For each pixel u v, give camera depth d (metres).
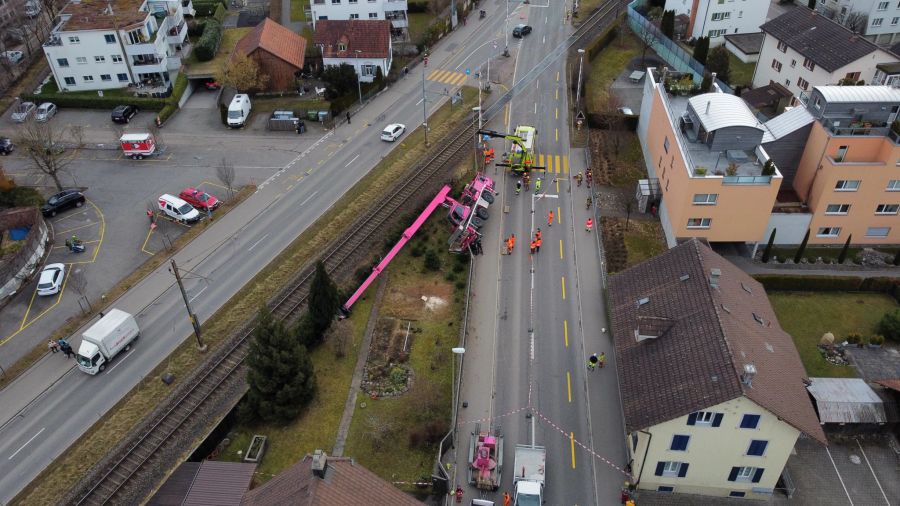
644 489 45.31
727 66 89.00
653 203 69.56
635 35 107.12
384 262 60.81
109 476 45.22
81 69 89.50
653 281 49.84
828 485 45.53
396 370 52.88
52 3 110.56
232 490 42.69
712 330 43.00
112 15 90.06
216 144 81.81
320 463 33.81
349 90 89.81
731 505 44.53
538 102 89.56
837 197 61.09
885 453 47.50
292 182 74.94
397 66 98.25
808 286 59.84
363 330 56.81
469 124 85.44
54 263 63.66
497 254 64.81
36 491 44.94
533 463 45.00
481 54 102.00
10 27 105.31
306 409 50.41
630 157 78.44
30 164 77.94
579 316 58.00
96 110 88.25
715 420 40.53
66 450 47.75
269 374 48.47
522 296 60.09
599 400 50.91
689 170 58.44
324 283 52.97
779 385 41.50
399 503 36.56
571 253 64.88
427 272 62.88
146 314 58.69
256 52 89.06
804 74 81.25
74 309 59.22
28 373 53.59
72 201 70.75
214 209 70.81
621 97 90.19
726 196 58.41
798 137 63.19
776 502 44.59
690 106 64.38
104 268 63.56
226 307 59.16
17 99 90.38
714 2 99.38
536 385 52.03
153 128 81.19
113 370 53.81
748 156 61.59
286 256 64.50
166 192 73.25
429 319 57.91
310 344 54.75
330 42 92.81
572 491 44.94
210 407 49.78
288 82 91.62
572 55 100.69
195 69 93.56
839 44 78.06
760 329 45.31
